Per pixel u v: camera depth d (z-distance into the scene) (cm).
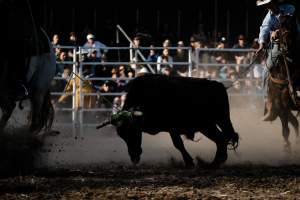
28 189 1811
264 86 2670
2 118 2412
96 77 3781
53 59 2656
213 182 1920
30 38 2405
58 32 4603
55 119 3759
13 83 2381
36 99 2602
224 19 4828
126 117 2206
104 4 4681
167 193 1764
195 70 3712
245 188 1845
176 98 2253
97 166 2294
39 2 2498
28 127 2591
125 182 1914
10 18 2331
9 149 2248
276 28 2606
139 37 4181
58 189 1811
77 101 3656
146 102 2253
